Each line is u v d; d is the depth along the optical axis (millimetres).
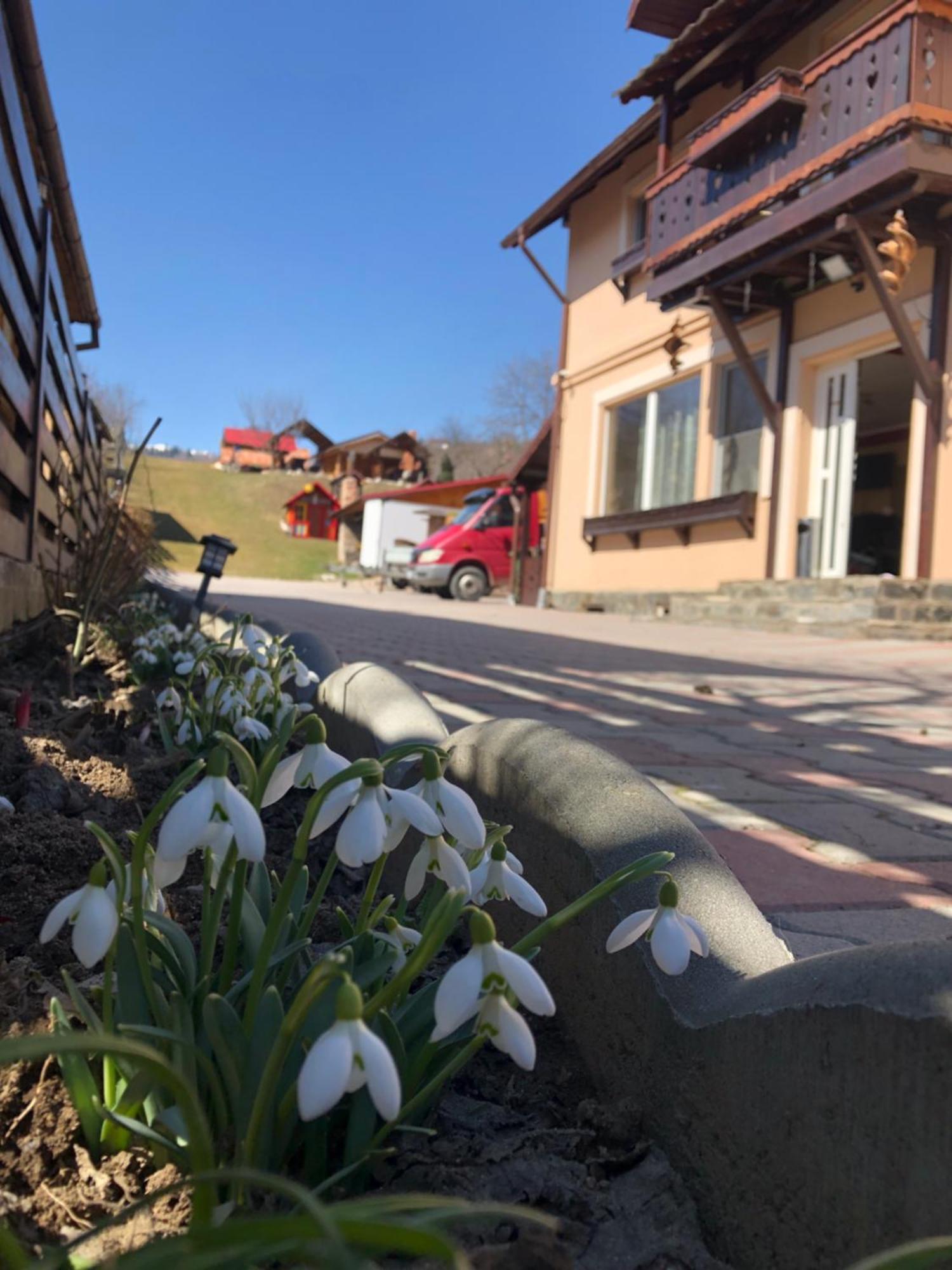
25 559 5551
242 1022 1295
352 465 73688
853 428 12648
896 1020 998
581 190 17828
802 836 3061
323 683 3275
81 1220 1157
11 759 2754
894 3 10312
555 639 10617
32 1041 712
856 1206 1033
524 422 60031
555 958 1710
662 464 16469
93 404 10836
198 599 6820
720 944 1428
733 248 12141
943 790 3793
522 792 1880
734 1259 1195
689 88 14422
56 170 6270
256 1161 1148
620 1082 1483
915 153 9664
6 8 4484
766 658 9016
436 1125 1438
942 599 10703
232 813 1032
